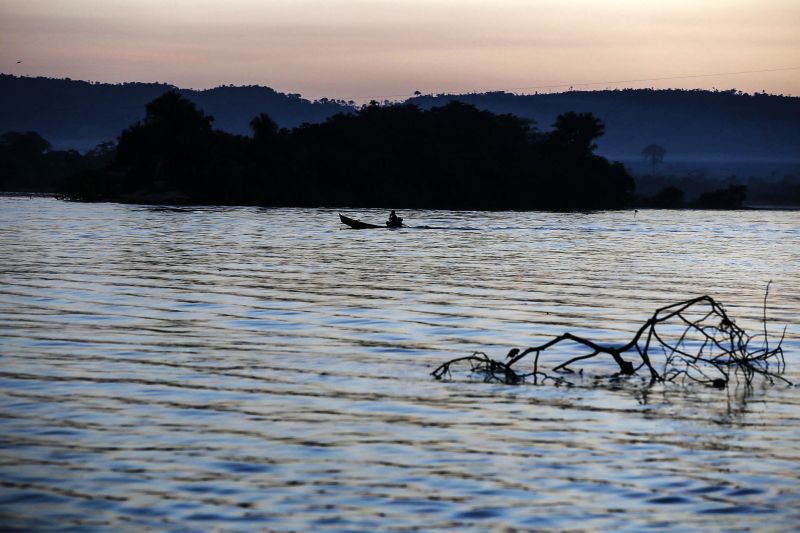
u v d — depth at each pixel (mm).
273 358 38031
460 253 93812
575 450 25594
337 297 57938
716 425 28375
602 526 20359
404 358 38500
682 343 43469
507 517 20797
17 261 77875
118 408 29312
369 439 26359
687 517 20906
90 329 44375
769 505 21656
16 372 34344
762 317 52469
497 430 27500
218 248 95625
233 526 20125
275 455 24797
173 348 39875
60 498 21578
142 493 21922
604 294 61750
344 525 20266
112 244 98375
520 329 46688
